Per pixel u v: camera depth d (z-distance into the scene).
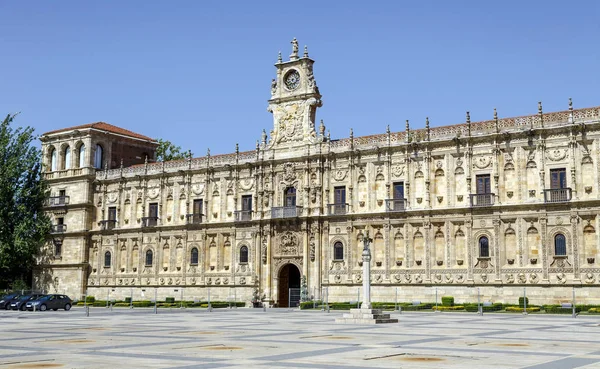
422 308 72.19
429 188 77.31
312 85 87.38
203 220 93.88
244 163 91.12
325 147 85.25
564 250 69.69
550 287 69.81
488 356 26.61
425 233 77.19
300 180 86.69
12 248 98.06
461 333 38.59
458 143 76.19
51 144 108.69
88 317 59.88
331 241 83.62
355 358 25.91
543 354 27.38
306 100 87.62
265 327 44.50
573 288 68.56
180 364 24.23
